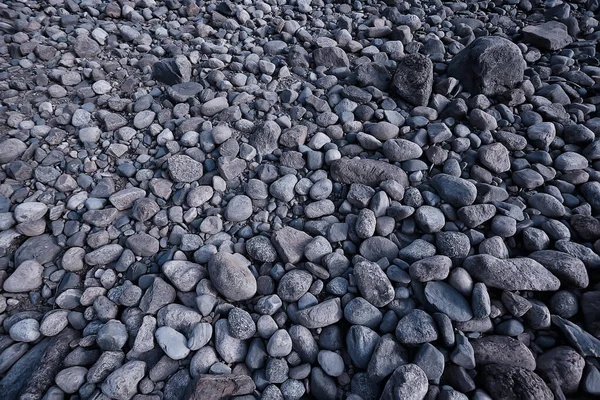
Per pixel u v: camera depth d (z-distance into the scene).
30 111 1.95
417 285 1.39
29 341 1.36
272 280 1.45
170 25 2.50
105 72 2.18
